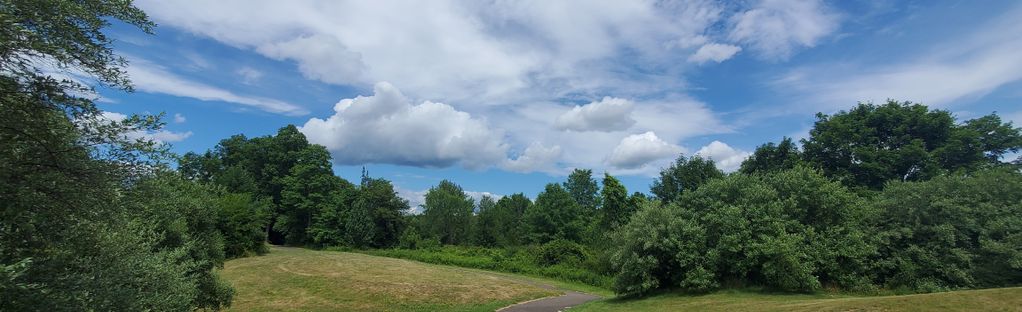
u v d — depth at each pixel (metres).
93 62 6.00
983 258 21.05
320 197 72.81
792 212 23.81
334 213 70.00
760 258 22.14
